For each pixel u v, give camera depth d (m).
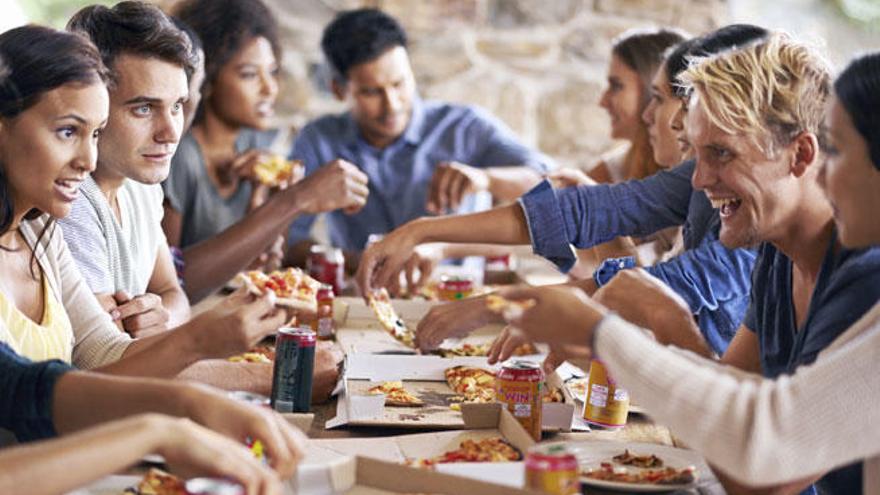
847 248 1.74
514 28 5.47
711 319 2.48
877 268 1.67
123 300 2.53
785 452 1.41
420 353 2.68
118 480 1.67
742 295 2.47
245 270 3.57
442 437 1.97
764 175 1.81
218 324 1.98
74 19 2.41
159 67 2.39
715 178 1.85
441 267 3.96
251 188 3.88
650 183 2.72
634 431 2.16
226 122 3.87
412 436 1.98
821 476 1.80
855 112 1.52
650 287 2.11
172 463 1.40
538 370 2.04
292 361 2.10
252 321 1.99
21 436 1.68
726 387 1.45
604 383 2.16
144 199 2.75
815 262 1.86
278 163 3.85
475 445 1.86
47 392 1.62
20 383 1.64
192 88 2.92
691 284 2.44
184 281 3.23
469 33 5.45
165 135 2.44
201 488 1.36
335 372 2.29
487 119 4.57
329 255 3.53
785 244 1.88
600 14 5.47
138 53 2.37
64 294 2.19
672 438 2.12
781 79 1.78
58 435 1.65
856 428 1.40
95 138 1.96
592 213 2.70
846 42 5.63
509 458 1.80
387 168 4.51
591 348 1.56
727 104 1.79
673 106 2.84
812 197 1.82
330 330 2.88
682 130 2.70
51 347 2.02
